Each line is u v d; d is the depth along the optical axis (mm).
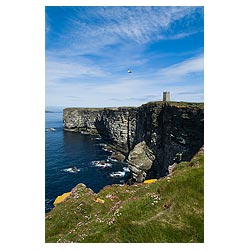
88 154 106250
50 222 21797
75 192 27328
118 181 74625
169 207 15586
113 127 131375
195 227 13961
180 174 18781
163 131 74875
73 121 181250
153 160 80500
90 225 17297
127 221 14727
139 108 107062
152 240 13273
